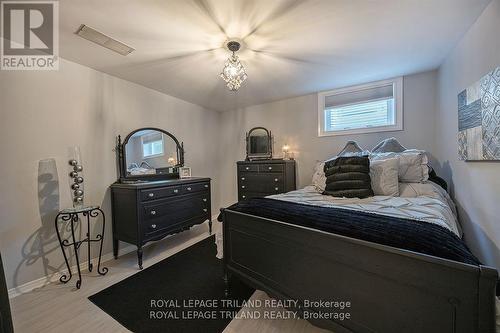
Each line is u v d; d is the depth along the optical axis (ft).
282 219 4.72
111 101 8.33
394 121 9.29
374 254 3.32
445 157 7.61
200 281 6.49
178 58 7.02
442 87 7.79
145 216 7.68
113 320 4.92
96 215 7.34
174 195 8.91
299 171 11.62
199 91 10.34
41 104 6.48
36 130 6.38
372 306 3.37
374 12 4.93
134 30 5.48
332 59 7.33
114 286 6.26
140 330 4.62
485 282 2.49
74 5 4.55
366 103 9.90
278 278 4.64
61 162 6.86
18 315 5.09
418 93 8.81
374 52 6.88
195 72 8.15
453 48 6.63
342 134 10.46
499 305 2.54
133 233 7.55
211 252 8.56
